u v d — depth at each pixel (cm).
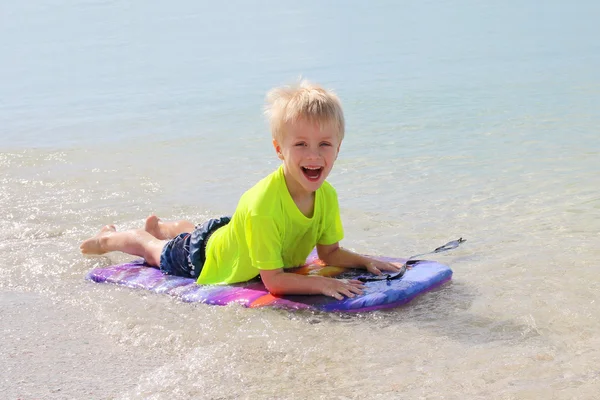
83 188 659
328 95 397
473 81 1053
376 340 336
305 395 287
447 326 348
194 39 1622
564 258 427
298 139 386
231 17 1958
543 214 512
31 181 689
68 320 380
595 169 613
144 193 635
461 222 511
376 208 553
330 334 346
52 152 800
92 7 2280
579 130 750
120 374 313
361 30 1628
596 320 341
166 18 1995
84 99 1103
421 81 1074
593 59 1165
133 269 464
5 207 610
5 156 787
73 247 512
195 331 356
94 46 1603
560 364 302
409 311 371
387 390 288
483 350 319
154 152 778
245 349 332
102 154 782
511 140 730
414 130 799
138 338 351
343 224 522
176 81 1193
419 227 507
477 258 442
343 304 376
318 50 1394
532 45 1334
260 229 396
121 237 490
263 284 422
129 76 1259
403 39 1480
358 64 1227
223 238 428
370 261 428
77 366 323
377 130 808
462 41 1423
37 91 1183
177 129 878
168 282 433
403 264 429
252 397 287
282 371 309
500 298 377
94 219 571
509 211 526
